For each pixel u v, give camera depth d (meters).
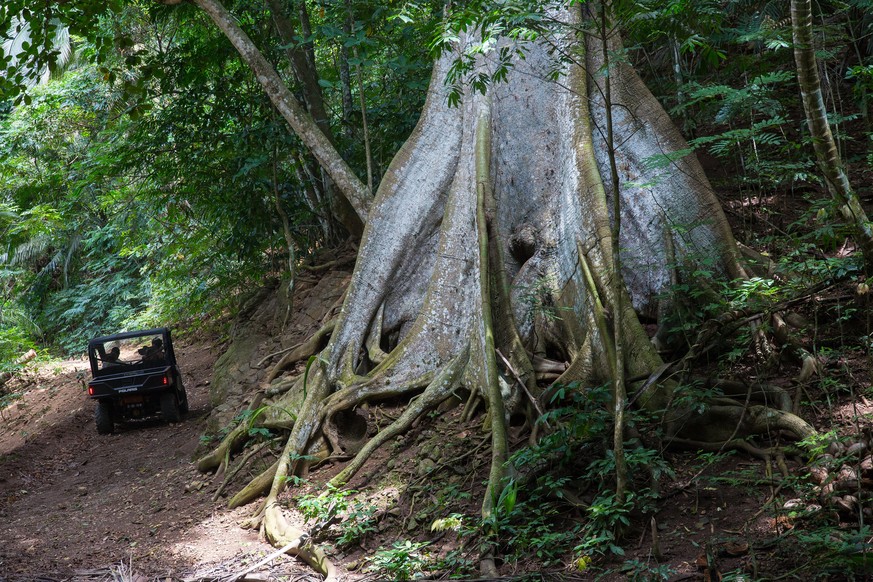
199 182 13.80
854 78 9.15
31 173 17.58
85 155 17.22
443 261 8.48
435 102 9.15
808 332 6.59
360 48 10.67
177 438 12.38
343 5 10.66
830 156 5.34
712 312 6.79
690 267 7.08
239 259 14.26
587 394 6.28
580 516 5.64
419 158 9.10
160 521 8.26
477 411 7.58
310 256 13.38
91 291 24.67
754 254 7.34
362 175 12.20
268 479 8.12
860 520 4.18
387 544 6.33
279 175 13.48
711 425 5.91
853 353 6.23
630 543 5.15
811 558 4.20
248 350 11.93
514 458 6.05
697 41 4.87
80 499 9.98
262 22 12.41
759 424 5.69
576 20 8.15
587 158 7.81
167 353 13.79
